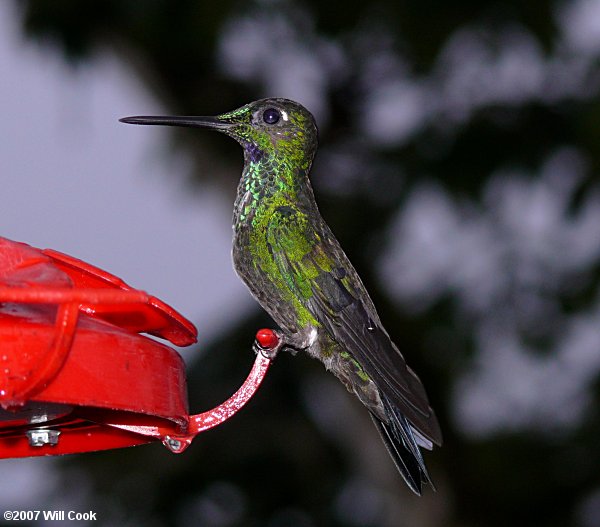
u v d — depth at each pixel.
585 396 12.77
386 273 12.60
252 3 12.39
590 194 12.01
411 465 7.16
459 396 12.80
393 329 12.38
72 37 12.60
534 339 12.41
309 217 7.91
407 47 12.16
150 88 13.05
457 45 12.08
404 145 12.25
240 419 13.30
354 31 12.34
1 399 4.85
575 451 12.81
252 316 12.49
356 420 12.92
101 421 5.83
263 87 13.07
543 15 11.86
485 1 11.81
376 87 12.72
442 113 12.20
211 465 13.17
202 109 13.12
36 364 4.90
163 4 12.45
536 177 11.99
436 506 12.74
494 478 12.85
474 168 11.97
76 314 4.85
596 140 11.78
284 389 13.34
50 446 6.05
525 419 13.05
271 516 13.44
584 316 12.34
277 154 8.03
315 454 13.41
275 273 7.72
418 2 11.91
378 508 13.44
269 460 13.38
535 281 12.41
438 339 12.48
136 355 5.32
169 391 5.50
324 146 12.60
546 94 12.14
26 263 5.43
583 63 12.13
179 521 13.22
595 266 12.27
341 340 7.47
